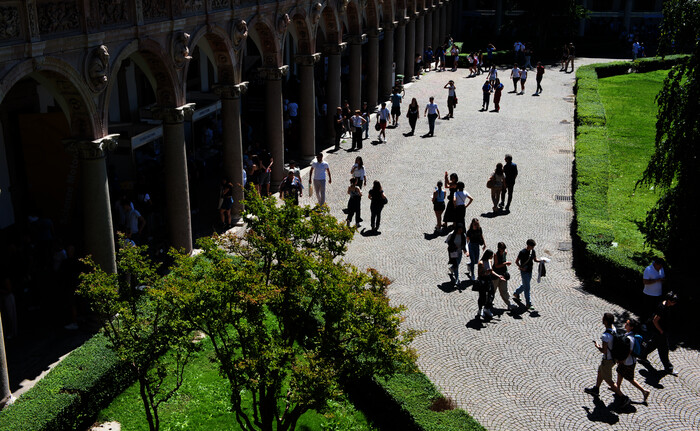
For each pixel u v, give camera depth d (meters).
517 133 38.28
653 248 23.81
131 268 13.05
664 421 15.59
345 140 37.03
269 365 11.89
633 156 34.88
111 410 15.73
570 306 20.55
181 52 20.59
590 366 17.64
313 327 16.84
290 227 13.20
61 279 18.42
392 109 39.78
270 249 12.69
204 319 12.08
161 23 19.53
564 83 52.59
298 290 12.56
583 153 32.16
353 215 26.27
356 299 12.18
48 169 23.42
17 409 14.13
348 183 30.31
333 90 35.72
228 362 12.19
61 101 17.17
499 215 27.03
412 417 14.55
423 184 30.28
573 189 29.59
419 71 53.41
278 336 12.79
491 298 19.69
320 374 11.88
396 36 46.72
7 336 18.09
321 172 26.78
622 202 28.59
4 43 14.44
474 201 28.42
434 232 25.45
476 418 15.55
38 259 21.09
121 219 22.19
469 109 43.72
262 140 35.19
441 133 38.31
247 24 24.80
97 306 12.95
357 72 38.66
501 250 19.78
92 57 16.97
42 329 18.56
